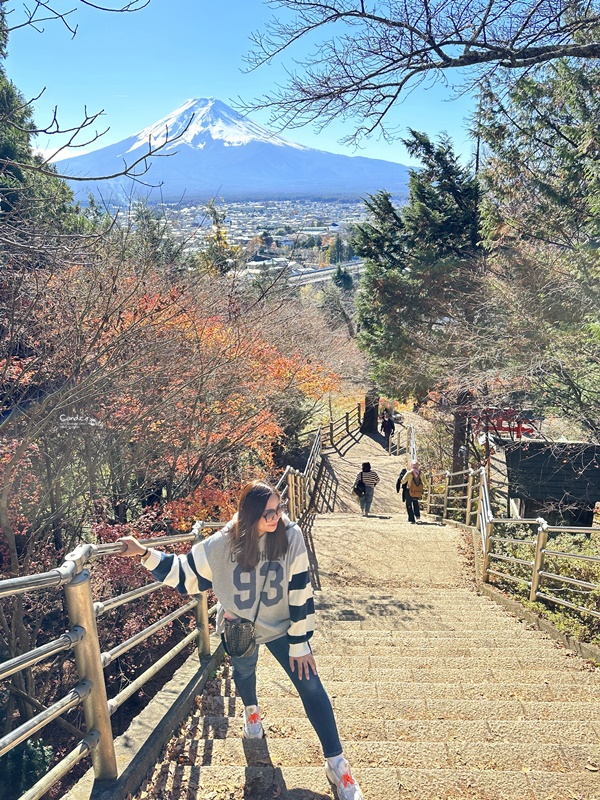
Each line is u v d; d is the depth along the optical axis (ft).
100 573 26.50
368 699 13.26
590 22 21.81
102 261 25.52
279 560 9.03
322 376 61.21
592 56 20.74
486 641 18.92
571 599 21.22
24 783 20.29
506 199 47.75
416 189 75.15
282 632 9.43
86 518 30.63
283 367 42.42
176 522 29.48
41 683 29.14
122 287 27.71
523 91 39.32
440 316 69.15
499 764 10.55
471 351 45.24
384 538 40.11
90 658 8.71
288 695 13.65
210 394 33.96
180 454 33.68
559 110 42.04
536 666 16.35
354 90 22.26
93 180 12.97
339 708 12.89
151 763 10.16
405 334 68.85
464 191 73.26
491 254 56.08
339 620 23.82
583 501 43.96
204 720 11.89
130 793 9.27
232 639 9.23
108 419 28.17
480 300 55.01
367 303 76.54
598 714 12.70
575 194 39.34
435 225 74.08
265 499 8.77
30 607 29.91
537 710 12.82
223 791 9.59
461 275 64.49
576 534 29.35
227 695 13.17
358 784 9.77
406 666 16.51
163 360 28.99
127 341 24.75
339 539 40.01
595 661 16.42
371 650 18.22
